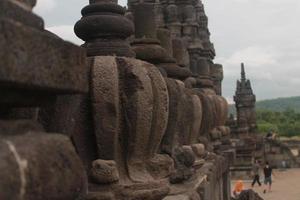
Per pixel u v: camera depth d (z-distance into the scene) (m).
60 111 3.76
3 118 2.79
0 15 2.51
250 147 34.81
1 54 2.27
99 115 4.74
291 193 30.28
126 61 4.92
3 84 2.40
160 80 5.35
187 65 11.76
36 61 2.57
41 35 2.63
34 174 2.38
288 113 93.12
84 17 5.64
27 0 2.87
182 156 7.86
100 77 4.73
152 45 7.61
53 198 2.60
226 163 15.23
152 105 5.07
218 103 14.35
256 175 32.44
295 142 58.81
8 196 2.12
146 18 7.77
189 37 16.45
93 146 4.88
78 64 3.14
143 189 4.97
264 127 76.38
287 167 47.38
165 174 5.41
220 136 14.12
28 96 2.81
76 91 3.12
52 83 2.75
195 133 9.85
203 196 8.12
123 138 5.00
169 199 6.86
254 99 41.47
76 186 2.91
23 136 2.58
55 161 2.67
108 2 5.66
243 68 42.88
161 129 5.37
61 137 2.94
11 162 2.22
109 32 5.49
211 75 18.59
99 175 4.74
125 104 4.89
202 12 18.86
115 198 4.79
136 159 5.12
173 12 16.69
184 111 8.31
